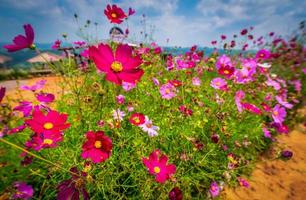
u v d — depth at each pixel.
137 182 0.49
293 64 1.35
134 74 0.30
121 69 0.29
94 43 0.66
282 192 0.63
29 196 0.40
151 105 0.72
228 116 0.71
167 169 0.39
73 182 0.31
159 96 0.75
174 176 0.50
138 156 0.50
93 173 0.44
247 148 0.76
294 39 1.46
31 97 1.14
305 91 1.19
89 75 0.62
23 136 0.59
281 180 0.67
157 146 0.58
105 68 0.29
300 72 1.32
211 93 0.90
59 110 0.69
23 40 0.35
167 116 0.66
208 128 0.67
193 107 0.71
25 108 0.46
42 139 0.36
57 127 0.32
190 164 0.58
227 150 0.66
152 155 0.40
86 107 0.57
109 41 0.69
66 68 0.52
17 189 0.40
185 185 0.53
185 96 0.78
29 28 0.35
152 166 0.39
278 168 0.73
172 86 0.69
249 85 1.01
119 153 0.50
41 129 0.31
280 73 1.34
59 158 0.48
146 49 0.99
